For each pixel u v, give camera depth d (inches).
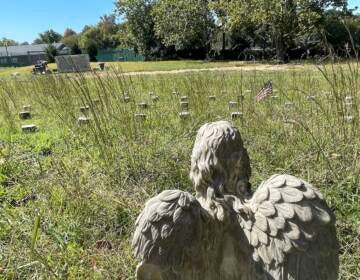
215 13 577.6
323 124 82.9
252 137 87.0
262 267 22.1
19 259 52.2
